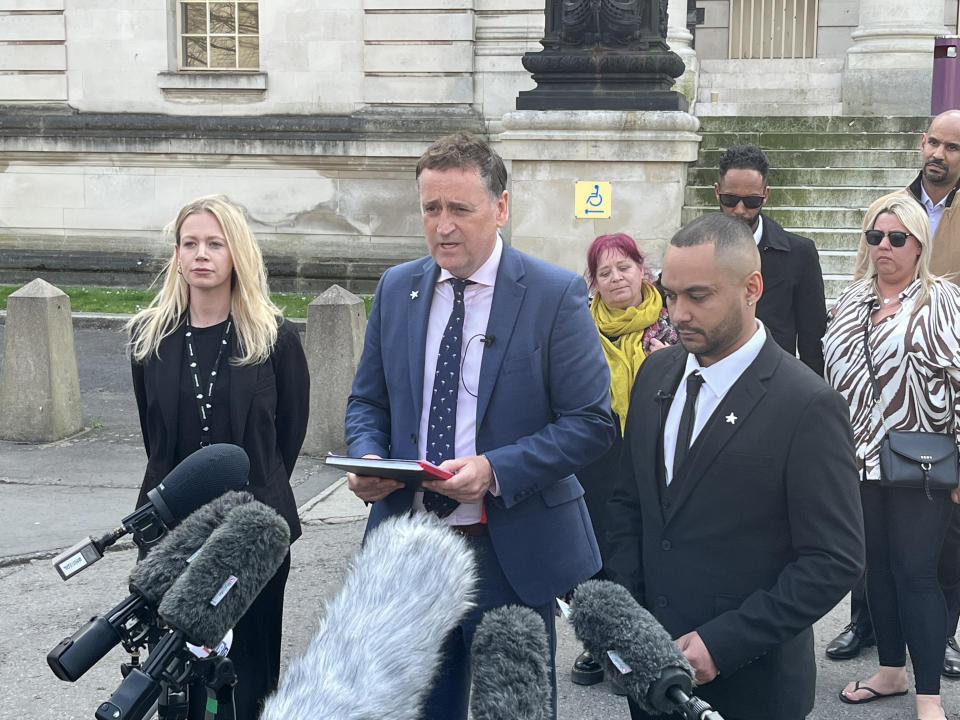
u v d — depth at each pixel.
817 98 17.09
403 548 1.51
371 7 15.09
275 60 15.39
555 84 11.05
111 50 15.70
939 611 4.13
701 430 2.61
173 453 3.58
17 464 7.65
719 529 2.59
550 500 3.07
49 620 5.11
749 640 2.46
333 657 1.38
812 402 2.53
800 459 2.51
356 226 15.40
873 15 15.82
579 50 10.98
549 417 3.06
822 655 4.90
